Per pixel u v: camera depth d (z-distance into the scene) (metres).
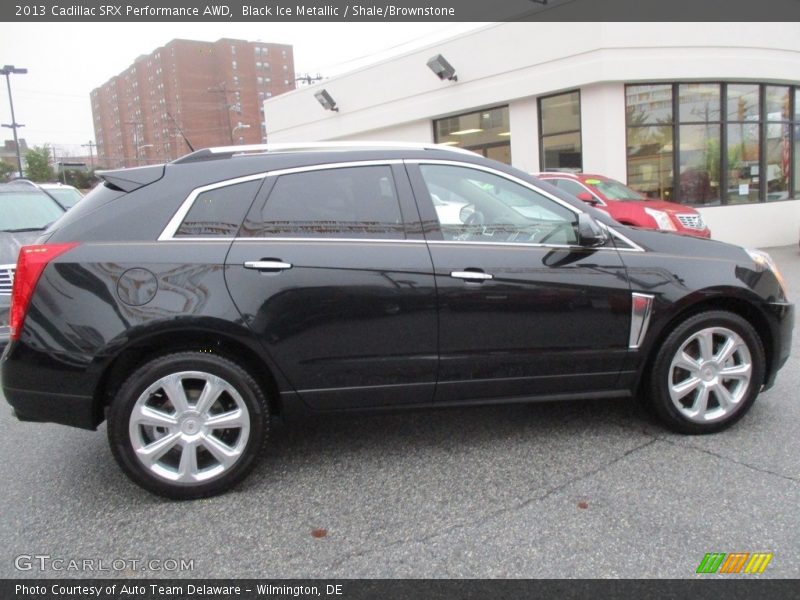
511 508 2.99
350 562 2.62
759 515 2.85
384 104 16.58
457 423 4.09
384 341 3.27
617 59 11.61
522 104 13.46
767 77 12.59
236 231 3.18
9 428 4.37
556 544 2.69
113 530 2.92
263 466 3.55
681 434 3.77
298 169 3.31
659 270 3.56
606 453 3.55
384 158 3.42
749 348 3.71
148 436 3.15
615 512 2.92
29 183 8.52
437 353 3.33
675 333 3.61
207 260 3.08
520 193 3.53
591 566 2.53
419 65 15.32
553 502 3.03
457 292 3.29
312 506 3.08
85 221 3.14
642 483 3.18
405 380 3.33
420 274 3.26
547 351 3.46
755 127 13.28
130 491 3.31
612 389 3.63
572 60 12.11
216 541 2.80
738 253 3.80
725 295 3.62
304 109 19.44
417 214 3.37
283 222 3.23
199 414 3.12
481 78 13.91
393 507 3.04
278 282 3.13
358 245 3.25
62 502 3.21
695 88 12.46
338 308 3.19
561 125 12.91
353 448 3.76
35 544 2.82
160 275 3.03
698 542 2.66
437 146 3.62
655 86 12.22
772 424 3.88
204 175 3.24
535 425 4.01
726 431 3.80
